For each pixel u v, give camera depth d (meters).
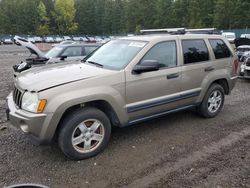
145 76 4.85
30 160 4.35
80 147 4.39
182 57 5.46
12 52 30.73
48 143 4.15
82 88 4.23
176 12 72.94
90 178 3.88
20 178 3.87
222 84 6.46
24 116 4.03
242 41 15.88
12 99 4.67
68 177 3.91
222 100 6.37
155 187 3.67
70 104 4.09
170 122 5.95
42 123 3.98
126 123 4.81
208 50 5.98
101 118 4.45
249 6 58.56
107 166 4.19
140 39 5.31
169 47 5.33
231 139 5.10
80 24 95.81
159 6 76.69
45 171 4.05
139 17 82.00
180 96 5.44
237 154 4.52
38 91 4.00
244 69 10.07
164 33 6.18
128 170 4.07
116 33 93.88
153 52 5.07
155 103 5.05
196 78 5.69
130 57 4.89
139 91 4.82
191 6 68.12
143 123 5.88
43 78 4.30
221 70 6.19
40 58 10.09
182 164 4.22
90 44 11.61
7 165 4.19
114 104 4.53
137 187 3.67
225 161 4.30
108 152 4.61
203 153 4.56
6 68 15.66
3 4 86.19
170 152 4.60
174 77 5.28
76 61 5.59
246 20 58.94
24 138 5.13
